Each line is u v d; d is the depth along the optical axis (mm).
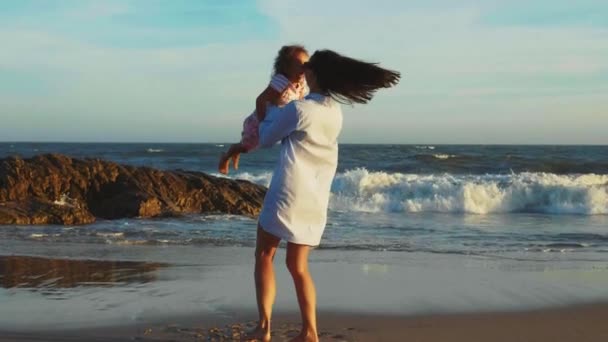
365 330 4680
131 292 5949
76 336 4367
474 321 4992
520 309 5410
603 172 29156
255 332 4051
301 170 3676
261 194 16578
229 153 3943
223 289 6086
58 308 5254
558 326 4859
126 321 4801
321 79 3695
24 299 5633
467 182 19125
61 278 6703
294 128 3637
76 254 8523
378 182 19359
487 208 17875
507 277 6949
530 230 12461
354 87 3660
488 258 8469
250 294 5844
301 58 3814
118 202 14734
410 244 9922
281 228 3697
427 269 7453
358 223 13648
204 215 14867
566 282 6676
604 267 7723
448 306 5500
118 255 8461
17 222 12570
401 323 4906
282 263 7633
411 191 18578
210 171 34062
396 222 14055
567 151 61156
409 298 5809
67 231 11375
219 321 4805
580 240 10664
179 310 5188
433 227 12914
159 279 6645
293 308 5273
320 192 3736
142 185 15516
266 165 33312
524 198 18156
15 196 14383
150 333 4434
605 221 14914
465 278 6863
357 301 5660
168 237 10602
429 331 4680
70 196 15133
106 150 66312
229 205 15875
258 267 4012
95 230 11586
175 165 37281
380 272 7211
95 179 15531
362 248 9375
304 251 3861
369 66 3637
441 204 17844
